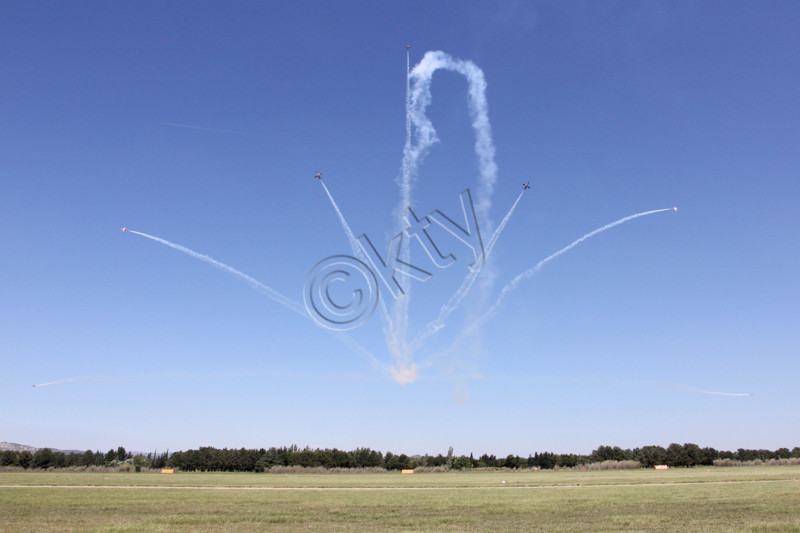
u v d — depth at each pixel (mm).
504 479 129375
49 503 58250
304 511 52094
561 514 49188
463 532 37500
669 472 158750
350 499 67062
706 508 52094
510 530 38594
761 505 53719
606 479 116312
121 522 42625
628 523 42094
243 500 65000
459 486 98062
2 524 40688
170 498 67000
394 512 51344
